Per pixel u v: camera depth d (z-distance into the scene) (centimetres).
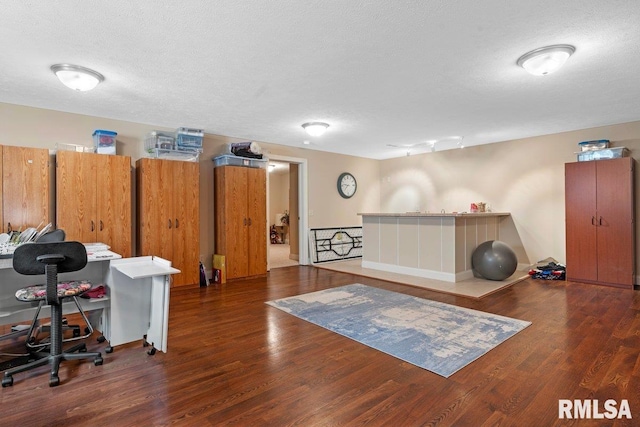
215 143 545
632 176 455
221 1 194
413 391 201
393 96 361
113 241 408
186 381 215
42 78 304
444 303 385
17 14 204
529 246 574
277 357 249
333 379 216
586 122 475
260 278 541
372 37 237
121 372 227
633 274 459
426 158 721
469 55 266
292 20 215
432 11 206
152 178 443
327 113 423
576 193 492
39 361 223
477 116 441
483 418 174
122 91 340
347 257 727
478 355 248
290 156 643
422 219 527
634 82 323
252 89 337
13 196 349
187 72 295
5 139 372
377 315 343
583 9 204
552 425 168
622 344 264
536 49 256
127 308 269
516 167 587
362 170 776
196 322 328
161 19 212
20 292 234
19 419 175
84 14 205
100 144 409
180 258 464
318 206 690
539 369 226
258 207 554
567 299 400
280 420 174
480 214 507
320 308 371
